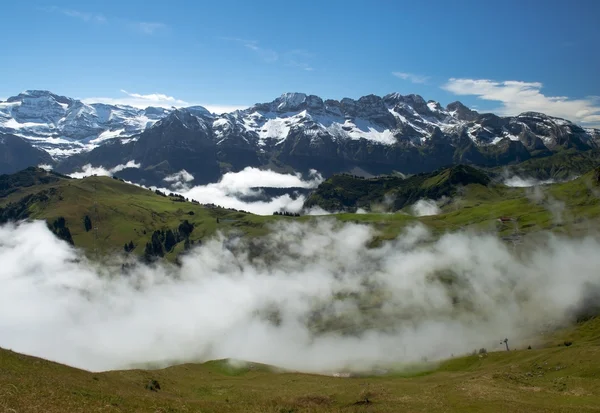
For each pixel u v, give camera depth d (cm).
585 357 10844
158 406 5981
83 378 7181
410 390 8438
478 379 8919
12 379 5719
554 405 7025
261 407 7194
